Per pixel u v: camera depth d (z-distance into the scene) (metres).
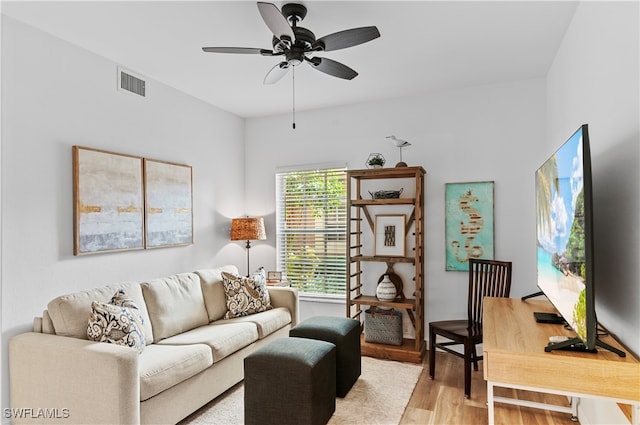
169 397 2.36
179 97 3.90
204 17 2.50
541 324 2.11
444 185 3.96
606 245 1.98
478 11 2.45
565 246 1.78
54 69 2.72
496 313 2.37
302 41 2.33
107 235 3.05
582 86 2.35
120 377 2.03
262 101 4.27
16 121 2.49
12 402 2.33
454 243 3.88
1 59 2.41
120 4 2.33
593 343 1.46
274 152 4.81
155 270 3.55
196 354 2.57
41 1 2.28
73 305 2.45
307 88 3.87
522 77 3.63
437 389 3.01
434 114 4.02
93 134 3.00
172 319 3.08
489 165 3.79
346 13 2.46
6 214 2.43
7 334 2.41
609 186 1.92
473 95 3.86
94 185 2.95
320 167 4.55
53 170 2.70
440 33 2.74
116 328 2.37
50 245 2.67
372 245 4.25
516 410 2.69
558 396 2.88
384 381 3.15
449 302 3.91
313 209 4.65
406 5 2.37
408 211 4.10
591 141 2.19
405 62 3.25
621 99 1.74
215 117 4.43
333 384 2.61
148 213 3.44
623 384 1.49
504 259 3.71
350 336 3.01
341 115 4.45
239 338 3.01
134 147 3.36
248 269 4.91
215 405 2.77
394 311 3.94
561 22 2.59
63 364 2.15
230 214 4.68
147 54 3.05
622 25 1.72
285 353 2.41
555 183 1.98
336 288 4.50
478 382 3.14
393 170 3.73
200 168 4.18
